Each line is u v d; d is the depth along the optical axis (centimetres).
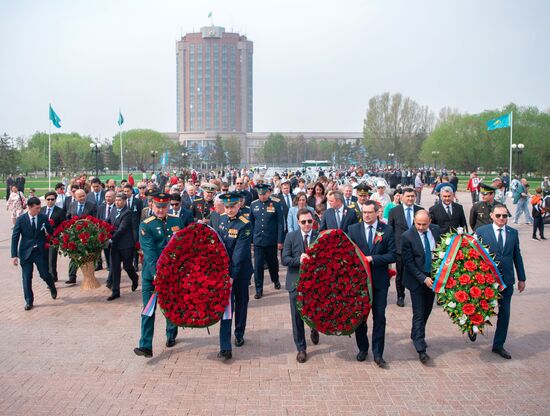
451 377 609
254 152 13588
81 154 8606
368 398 555
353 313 629
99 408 535
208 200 1280
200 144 12700
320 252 642
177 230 744
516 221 2220
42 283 1116
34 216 923
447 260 657
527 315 862
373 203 662
